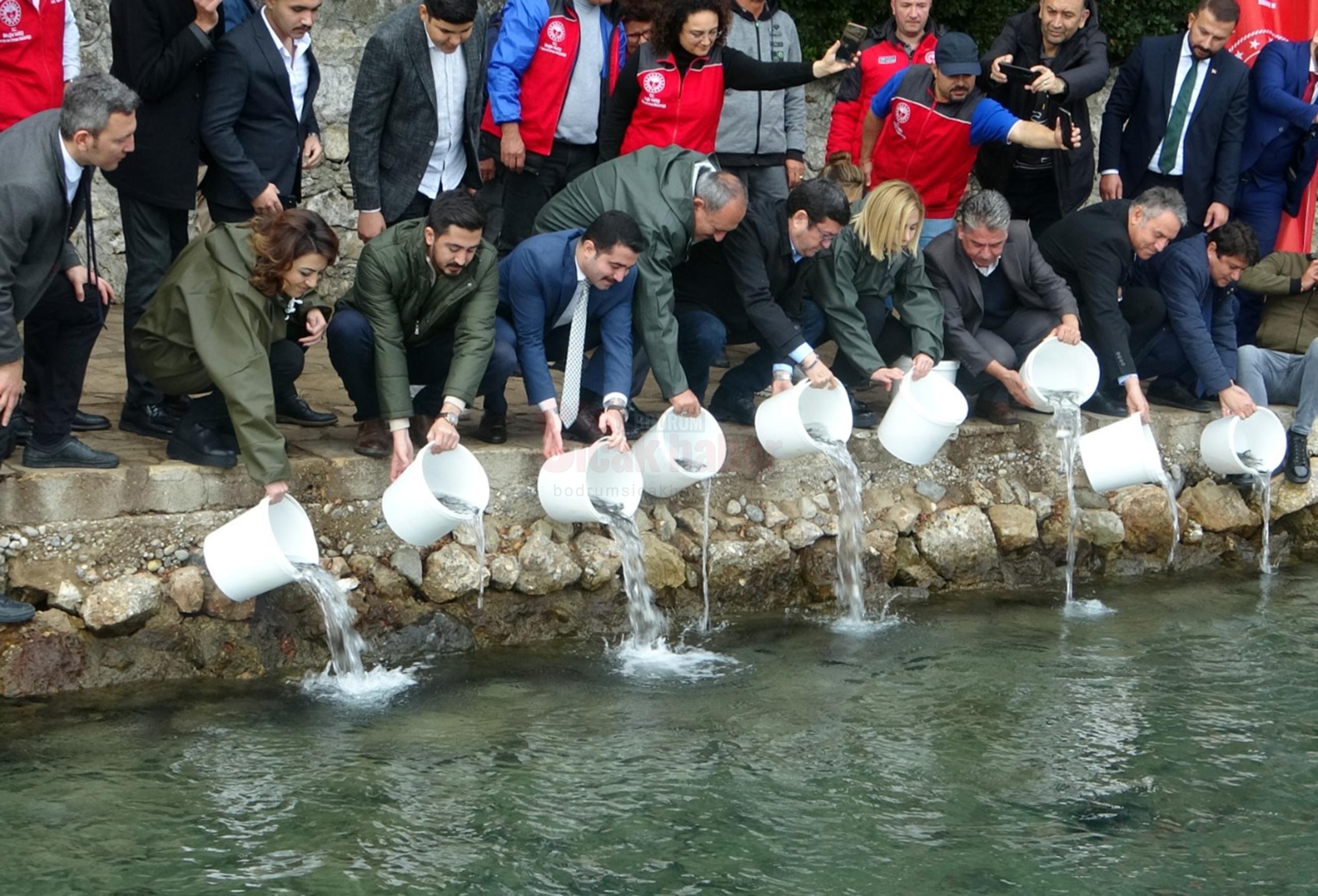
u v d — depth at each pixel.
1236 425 7.07
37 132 4.92
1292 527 7.49
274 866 3.95
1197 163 7.77
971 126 7.05
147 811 4.22
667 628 6.00
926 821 4.35
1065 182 7.44
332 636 5.29
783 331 6.13
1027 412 7.24
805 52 9.98
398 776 4.52
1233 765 4.79
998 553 6.80
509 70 6.95
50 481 5.16
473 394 5.52
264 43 5.84
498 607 5.80
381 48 6.19
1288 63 8.13
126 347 5.86
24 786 4.35
